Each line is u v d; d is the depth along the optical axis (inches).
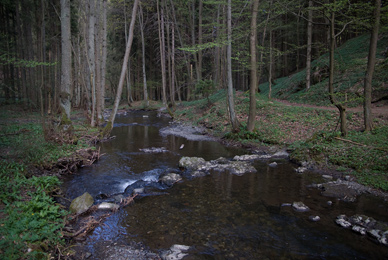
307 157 374.0
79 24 906.1
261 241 178.9
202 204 240.4
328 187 276.2
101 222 204.1
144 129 717.9
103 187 283.0
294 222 206.2
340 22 357.4
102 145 496.1
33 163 293.9
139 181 304.8
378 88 612.7
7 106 678.5
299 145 433.4
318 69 875.4
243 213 221.8
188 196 260.1
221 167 359.3
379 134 372.2
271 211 225.8
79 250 164.2
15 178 231.5
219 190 276.5
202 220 209.0
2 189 203.6
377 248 170.9
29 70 875.4
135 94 1795.0
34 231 156.3
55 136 375.6
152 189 279.0
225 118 684.1
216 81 1178.0
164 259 156.8
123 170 345.7
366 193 262.7
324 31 985.5
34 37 1122.0
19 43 854.5
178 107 1156.5
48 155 322.7
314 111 573.3
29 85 887.7
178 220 208.7
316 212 223.8
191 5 1306.6
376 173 293.0
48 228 164.2
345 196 254.7
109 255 160.1
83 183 291.0
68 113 405.4
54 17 924.6
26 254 132.1
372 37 368.5
